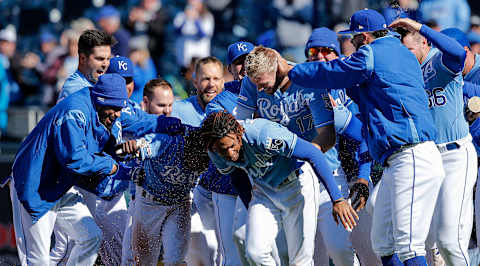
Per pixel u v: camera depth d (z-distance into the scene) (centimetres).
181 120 2236
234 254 2080
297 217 1858
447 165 1908
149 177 2044
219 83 2203
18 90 3875
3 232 2930
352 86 1823
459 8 3416
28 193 1931
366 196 1955
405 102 1752
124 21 4453
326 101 1831
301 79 1777
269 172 1814
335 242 2002
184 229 2102
